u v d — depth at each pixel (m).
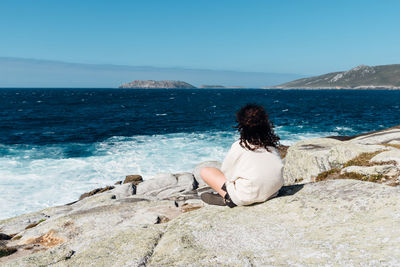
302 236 3.10
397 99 108.50
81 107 68.19
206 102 89.38
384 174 6.84
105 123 40.12
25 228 8.55
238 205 4.02
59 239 5.92
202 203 7.32
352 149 8.22
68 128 35.53
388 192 3.58
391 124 38.03
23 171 17.88
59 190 15.20
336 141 10.47
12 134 31.00
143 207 7.12
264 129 3.66
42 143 26.41
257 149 3.73
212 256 2.93
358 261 2.39
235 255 2.89
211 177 4.24
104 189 14.80
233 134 30.33
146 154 21.92
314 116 47.56
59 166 19.00
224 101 95.06
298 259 2.62
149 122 41.12
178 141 26.78
